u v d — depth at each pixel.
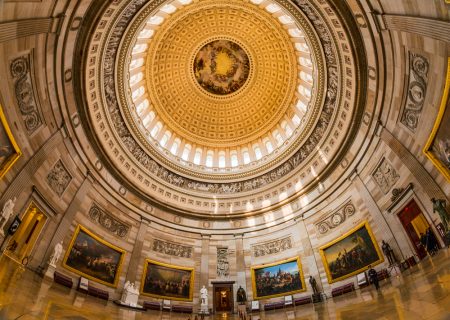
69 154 21.44
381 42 18.17
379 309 10.48
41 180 18.42
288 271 24.98
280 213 28.89
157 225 27.97
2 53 13.88
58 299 13.23
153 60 33.88
